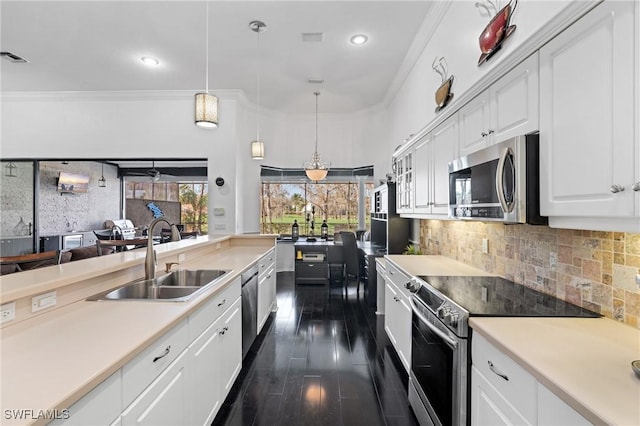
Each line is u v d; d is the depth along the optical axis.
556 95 1.17
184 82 4.50
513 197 1.31
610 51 0.94
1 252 5.50
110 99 4.87
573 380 0.86
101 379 0.89
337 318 3.77
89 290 1.67
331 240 6.07
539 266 1.73
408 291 2.31
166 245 2.82
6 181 5.52
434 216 2.51
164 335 1.27
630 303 1.23
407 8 2.80
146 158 4.90
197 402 1.61
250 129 5.52
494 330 1.21
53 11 2.84
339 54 3.66
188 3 2.74
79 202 7.34
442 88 2.56
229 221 4.93
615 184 0.93
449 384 1.47
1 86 4.59
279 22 3.03
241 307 2.47
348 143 6.20
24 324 1.27
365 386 2.32
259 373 2.50
